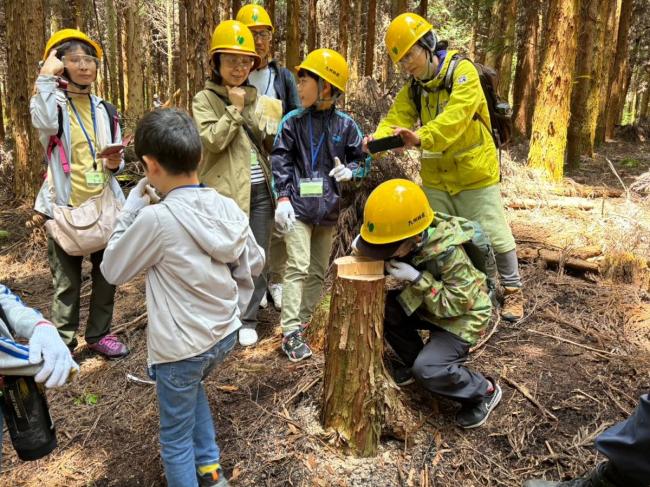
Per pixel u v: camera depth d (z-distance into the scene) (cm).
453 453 246
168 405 197
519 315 357
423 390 279
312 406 270
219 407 281
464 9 1344
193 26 446
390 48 303
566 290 402
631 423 179
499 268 352
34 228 559
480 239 249
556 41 672
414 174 501
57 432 277
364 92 523
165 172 186
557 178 704
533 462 241
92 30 1773
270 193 341
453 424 261
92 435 274
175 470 203
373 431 241
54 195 308
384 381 240
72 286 324
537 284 411
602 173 884
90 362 337
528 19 1280
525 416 265
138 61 1363
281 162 316
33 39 611
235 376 307
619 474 187
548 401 275
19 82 629
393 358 296
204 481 224
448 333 249
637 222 483
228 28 300
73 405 297
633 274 412
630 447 177
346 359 233
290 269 320
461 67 295
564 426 260
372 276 228
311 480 231
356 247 238
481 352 319
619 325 349
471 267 242
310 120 317
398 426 245
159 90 2492
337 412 243
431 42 299
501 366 304
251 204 342
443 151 328
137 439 269
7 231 574
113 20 1599
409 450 246
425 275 235
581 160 1036
